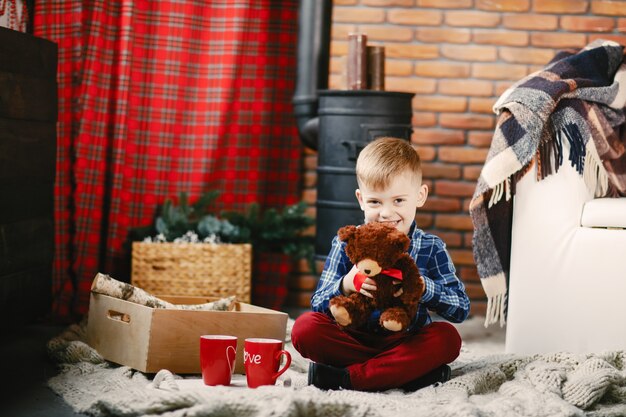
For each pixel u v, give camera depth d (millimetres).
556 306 2410
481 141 3805
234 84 3625
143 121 3518
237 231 3361
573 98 2533
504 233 2609
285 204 3773
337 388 1919
